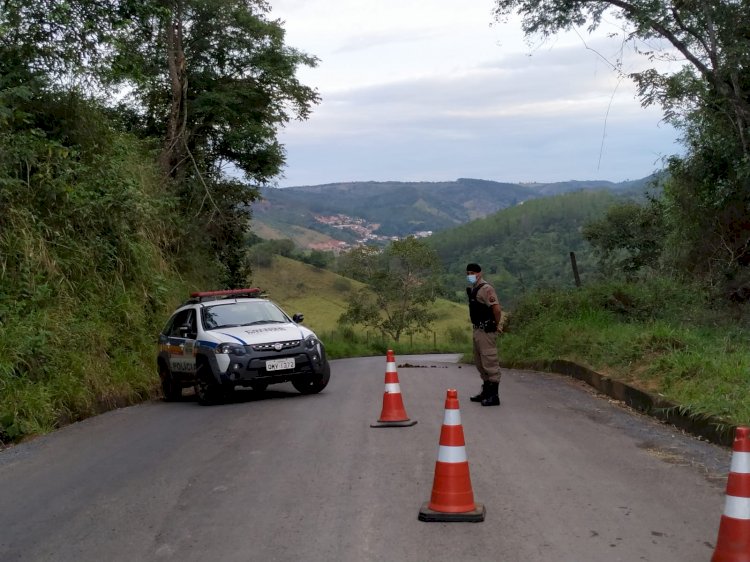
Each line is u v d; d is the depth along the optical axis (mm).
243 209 30203
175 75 26266
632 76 16547
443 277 85438
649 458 7504
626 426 9320
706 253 19188
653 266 24375
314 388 13539
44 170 15414
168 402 14555
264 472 7246
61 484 7348
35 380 11836
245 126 28219
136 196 17844
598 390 12898
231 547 5211
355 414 10562
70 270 15328
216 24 27250
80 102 17766
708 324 15195
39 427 10703
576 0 16547
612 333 15664
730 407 8523
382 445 8305
